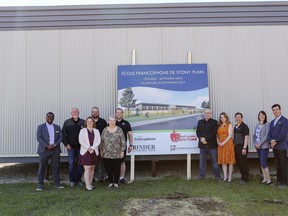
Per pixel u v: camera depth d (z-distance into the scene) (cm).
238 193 673
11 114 893
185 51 911
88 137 729
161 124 869
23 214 552
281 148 733
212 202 612
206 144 809
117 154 744
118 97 877
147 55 909
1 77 898
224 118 799
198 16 918
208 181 797
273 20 923
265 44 918
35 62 904
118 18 916
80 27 912
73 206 588
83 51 908
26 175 947
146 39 912
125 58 908
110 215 540
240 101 904
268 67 912
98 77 903
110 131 748
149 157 888
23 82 899
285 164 732
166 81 879
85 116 897
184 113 872
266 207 576
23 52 905
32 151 888
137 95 876
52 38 909
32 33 909
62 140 768
